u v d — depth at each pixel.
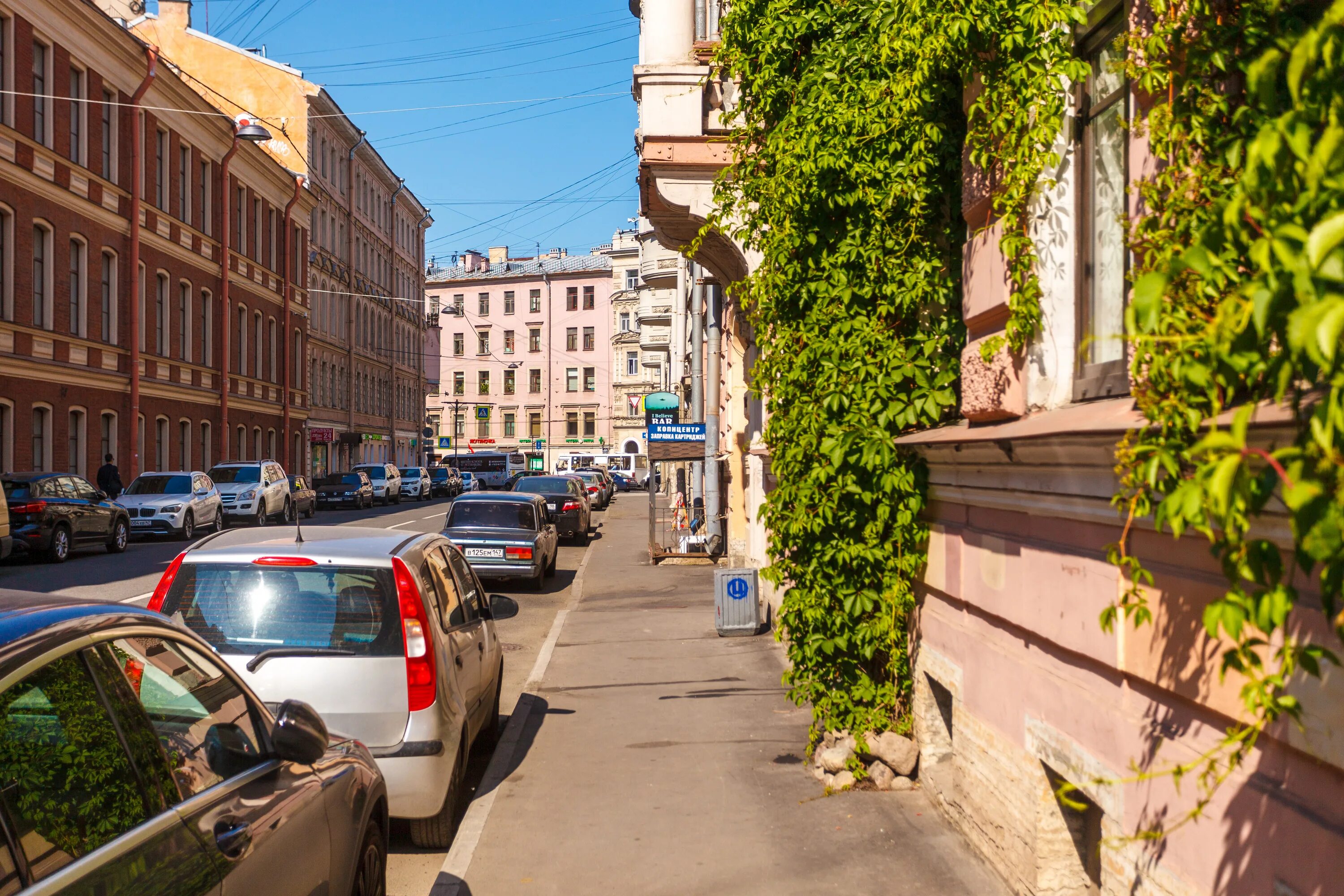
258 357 45.47
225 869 2.85
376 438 65.81
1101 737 3.91
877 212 6.42
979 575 5.25
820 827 5.83
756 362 7.35
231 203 42.44
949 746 6.36
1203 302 2.79
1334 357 1.67
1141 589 3.55
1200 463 2.31
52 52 29.41
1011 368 4.89
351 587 5.91
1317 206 1.84
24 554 23.00
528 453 93.69
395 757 5.63
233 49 50.84
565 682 10.42
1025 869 4.68
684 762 7.29
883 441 6.15
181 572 5.96
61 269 29.98
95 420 31.66
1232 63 3.28
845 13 7.22
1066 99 4.67
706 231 8.35
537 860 5.50
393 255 70.88
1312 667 2.24
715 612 13.12
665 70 11.27
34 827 2.26
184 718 3.10
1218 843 3.13
